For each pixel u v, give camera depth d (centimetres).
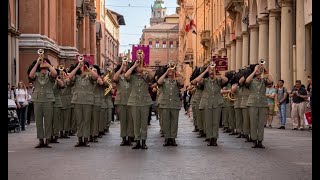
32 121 2828
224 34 4753
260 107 1379
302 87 2152
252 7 3453
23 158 1148
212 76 1449
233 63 4284
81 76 1429
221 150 1327
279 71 2989
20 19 3155
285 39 2738
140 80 1348
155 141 1608
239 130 1741
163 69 1438
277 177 877
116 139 1686
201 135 1761
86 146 1426
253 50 3481
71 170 955
